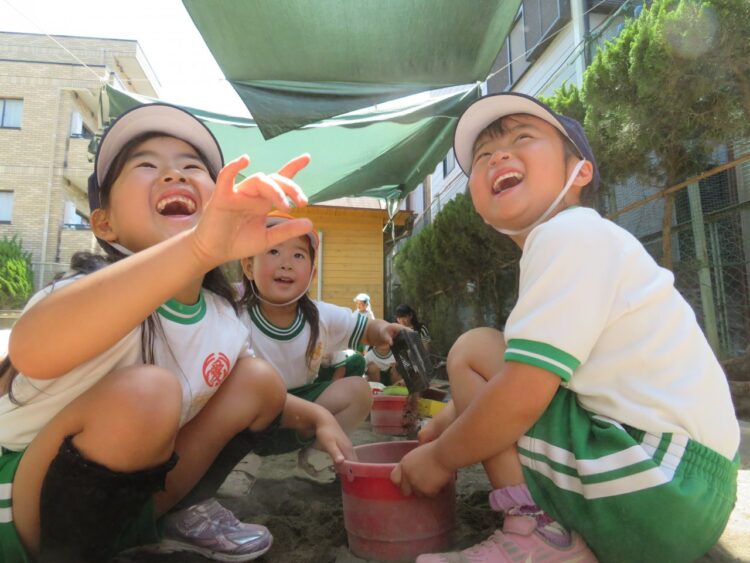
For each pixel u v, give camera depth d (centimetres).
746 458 207
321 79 306
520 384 98
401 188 552
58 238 1358
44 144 1371
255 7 255
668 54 305
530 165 126
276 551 129
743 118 311
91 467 91
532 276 105
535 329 99
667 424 97
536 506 103
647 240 457
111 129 119
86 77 1400
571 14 612
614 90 343
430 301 836
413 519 121
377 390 366
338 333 224
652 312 104
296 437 175
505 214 127
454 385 122
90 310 83
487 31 280
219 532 122
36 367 87
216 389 125
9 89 1377
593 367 103
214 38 274
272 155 450
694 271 397
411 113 376
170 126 125
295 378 207
